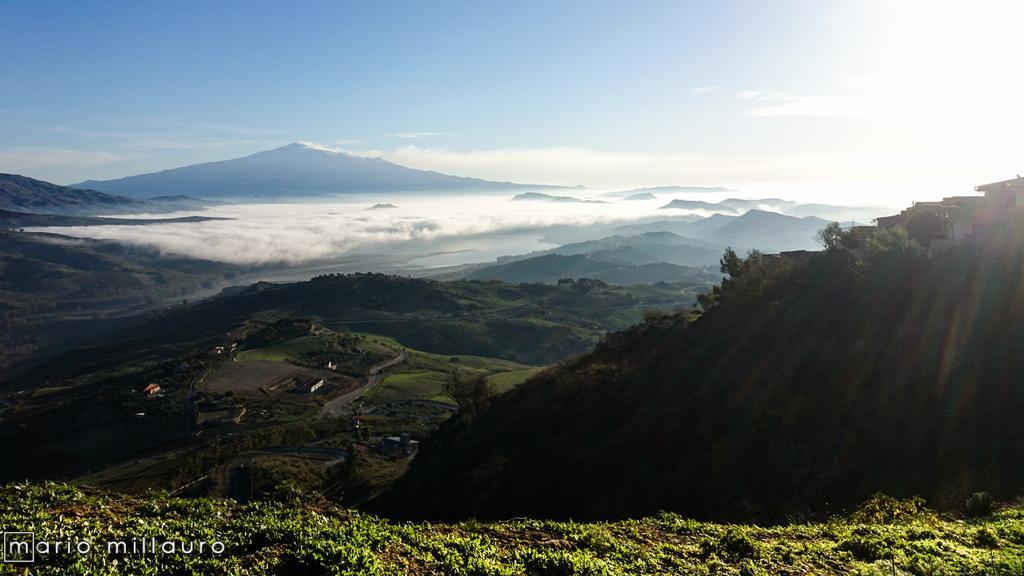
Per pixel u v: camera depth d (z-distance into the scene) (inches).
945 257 1315.2
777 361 1202.6
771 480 858.1
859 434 856.3
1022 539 463.2
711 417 1101.1
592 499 1053.2
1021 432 716.0
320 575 337.7
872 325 1171.3
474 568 369.1
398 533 431.8
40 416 3988.7
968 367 912.9
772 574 411.5
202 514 450.0
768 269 1744.6
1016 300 1067.3
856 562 434.3
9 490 450.6
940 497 644.7
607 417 1318.9
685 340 1626.5
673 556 437.4
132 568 332.8
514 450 1418.6
